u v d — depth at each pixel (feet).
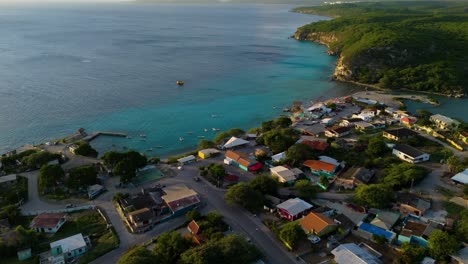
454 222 252.42
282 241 241.14
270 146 400.06
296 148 366.84
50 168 313.53
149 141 457.27
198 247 214.69
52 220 263.49
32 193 314.14
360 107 570.05
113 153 339.77
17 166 367.04
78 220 272.31
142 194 301.63
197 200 285.43
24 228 261.44
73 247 232.32
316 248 231.50
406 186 310.45
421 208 267.59
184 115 549.13
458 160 345.92
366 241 240.53
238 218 269.85
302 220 255.70
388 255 226.17
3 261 228.02
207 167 351.05
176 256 221.87
